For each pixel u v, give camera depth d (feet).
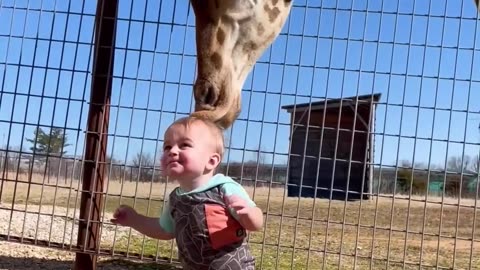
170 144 5.79
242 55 8.95
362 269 11.51
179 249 5.85
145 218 6.16
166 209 6.05
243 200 5.64
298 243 14.06
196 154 5.71
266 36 9.01
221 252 5.66
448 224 18.30
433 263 12.44
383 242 15.35
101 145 9.29
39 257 10.67
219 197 5.70
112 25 9.30
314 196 9.54
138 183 9.34
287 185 9.60
